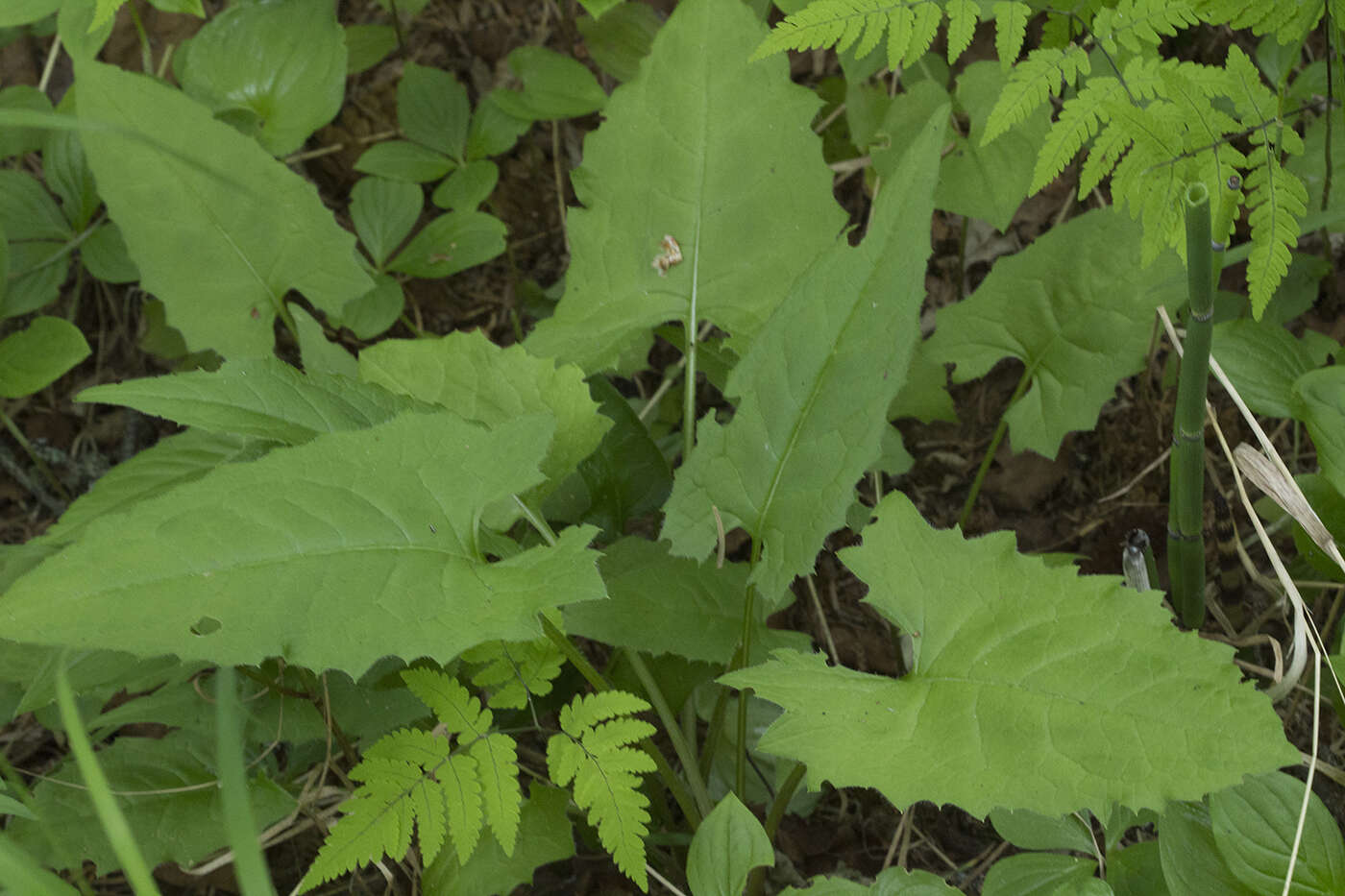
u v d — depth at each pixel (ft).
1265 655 3.58
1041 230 3.94
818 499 3.24
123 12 4.02
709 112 3.53
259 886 2.82
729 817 3.12
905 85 3.81
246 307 3.61
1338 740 3.48
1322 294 3.76
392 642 3.04
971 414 3.91
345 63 3.80
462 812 3.16
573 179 3.56
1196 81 3.24
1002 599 3.13
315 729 3.40
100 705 3.50
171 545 3.03
